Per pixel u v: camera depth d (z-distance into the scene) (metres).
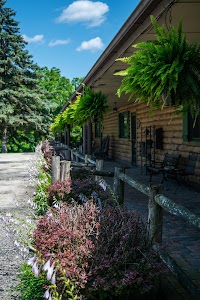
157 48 2.96
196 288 2.02
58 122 17.41
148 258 2.42
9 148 35.53
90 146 9.04
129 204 6.03
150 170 8.44
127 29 4.27
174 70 2.89
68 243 2.52
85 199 4.04
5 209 5.88
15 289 2.96
